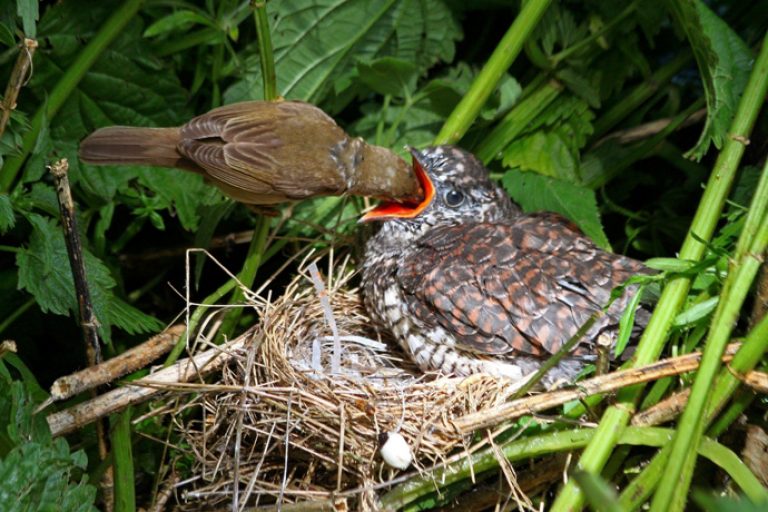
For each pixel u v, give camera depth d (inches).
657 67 339.9
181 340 261.6
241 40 308.7
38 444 212.2
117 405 238.4
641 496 210.8
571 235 272.7
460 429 226.8
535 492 239.9
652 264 222.1
